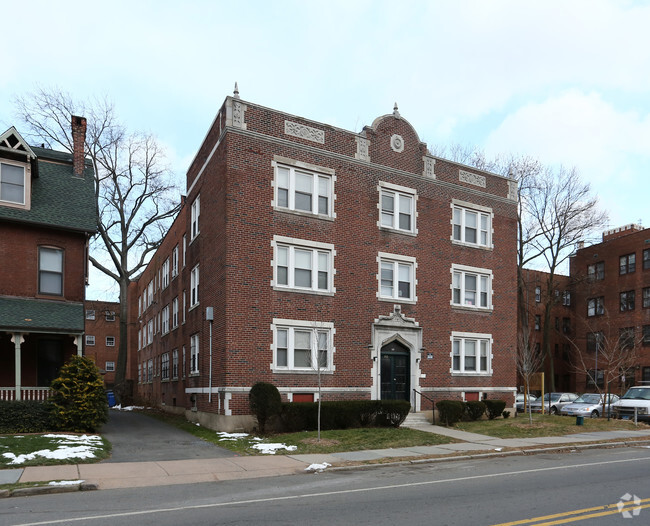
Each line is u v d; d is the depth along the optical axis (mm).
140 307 47094
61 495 10195
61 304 20531
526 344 30938
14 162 20391
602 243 50344
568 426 22406
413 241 25266
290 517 8250
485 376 27031
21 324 18625
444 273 26188
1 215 19641
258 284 20969
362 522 7902
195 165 26484
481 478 11859
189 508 8977
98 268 37906
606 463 14273
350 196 23609
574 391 52375
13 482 10820
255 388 19375
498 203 28828
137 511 8758
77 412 18062
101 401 18906
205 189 24203
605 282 49656
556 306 53062
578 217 43312
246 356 20375
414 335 24688
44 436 16203
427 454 15203
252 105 21688
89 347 55750
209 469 12984
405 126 25812
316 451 15688
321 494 10109
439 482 11352
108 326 56875
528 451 16344
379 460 14250
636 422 24453
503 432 20516
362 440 17297
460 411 22953
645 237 46188
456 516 8258
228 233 20578
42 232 20766
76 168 23109
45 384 20812
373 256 23922
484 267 27781
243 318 20500
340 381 22312
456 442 17844
